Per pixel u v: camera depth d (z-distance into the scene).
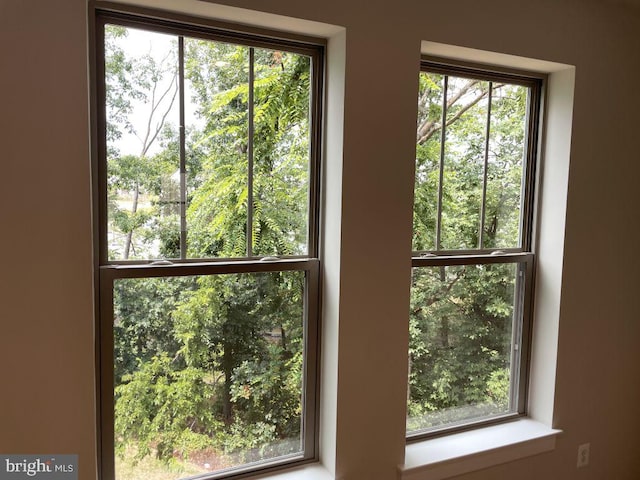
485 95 2.05
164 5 1.42
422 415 2.04
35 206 1.28
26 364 1.30
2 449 1.30
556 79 2.11
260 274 1.70
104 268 1.46
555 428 2.18
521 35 1.89
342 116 1.62
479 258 2.07
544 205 2.18
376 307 1.73
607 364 2.31
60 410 1.35
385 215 1.72
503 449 2.03
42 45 1.26
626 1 2.08
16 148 1.25
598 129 2.13
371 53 1.63
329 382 1.74
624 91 2.18
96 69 1.42
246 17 1.50
